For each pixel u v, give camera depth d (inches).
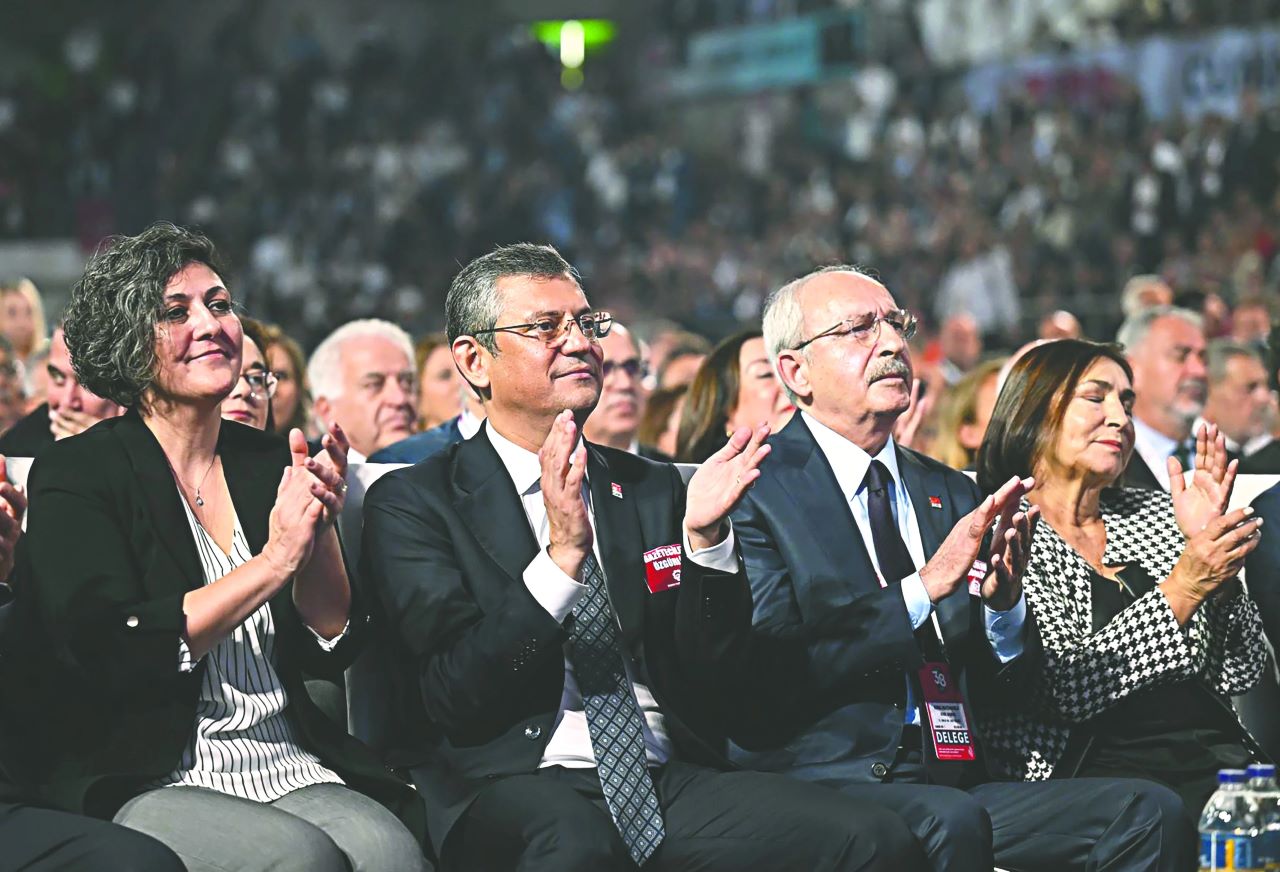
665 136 1152.8
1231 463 167.0
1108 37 882.8
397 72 1167.6
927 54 1007.6
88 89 1074.7
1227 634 176.4
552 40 1296.8
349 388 261.3
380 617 157.9
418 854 143.7
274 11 1277.1
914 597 156.9
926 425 319.3
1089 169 820.0
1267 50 799.7
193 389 147.7
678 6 1169.4
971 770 163.3
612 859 141.6
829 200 965.2
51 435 244.2
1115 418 176.7
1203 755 169.3
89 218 984.3
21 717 145.4
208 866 134.0
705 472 150.6
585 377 158.9
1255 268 671.1
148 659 136.9
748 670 158.4
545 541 158.4
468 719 148.5
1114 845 153.0
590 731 150.9
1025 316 756.6
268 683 149.2
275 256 1001.5
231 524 151.5
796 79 1066.7
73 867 129.0
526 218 1037.8
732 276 921.5
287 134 1101.1
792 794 149.2
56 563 140.5
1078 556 175.9
